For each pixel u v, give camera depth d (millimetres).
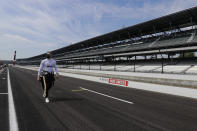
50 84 6914
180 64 22812
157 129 4168
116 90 11711
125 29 30125
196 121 4910
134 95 9602
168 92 10492
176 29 28141
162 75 16875
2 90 10609
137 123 4594
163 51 23109
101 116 5195
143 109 6250
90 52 46844
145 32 31906
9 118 4836
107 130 3996
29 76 25250
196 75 13781
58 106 6391
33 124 4352
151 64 26844
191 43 20078
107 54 34094
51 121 4609
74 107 6297
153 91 11523
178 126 4441
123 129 4086
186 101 8047
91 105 6707
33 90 10711
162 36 30328
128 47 34250
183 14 21891
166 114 5637
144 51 26062
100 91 10984
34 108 6016
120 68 29531
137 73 20078
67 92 10273
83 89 11859
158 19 24141
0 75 26625
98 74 22391
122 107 6496
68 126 4234
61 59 61312
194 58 23953
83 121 4660
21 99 7680
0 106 6281
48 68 6738
